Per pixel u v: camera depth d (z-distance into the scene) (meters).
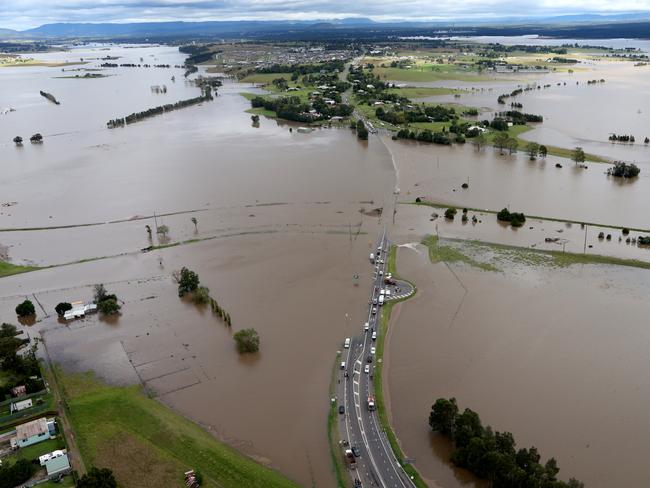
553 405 125.38
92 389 132.50
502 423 120.38
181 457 111.25
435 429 116.62
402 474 107.44
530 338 149.62
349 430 119.00
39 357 146.00
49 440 115.56
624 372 135.38
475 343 148.25
